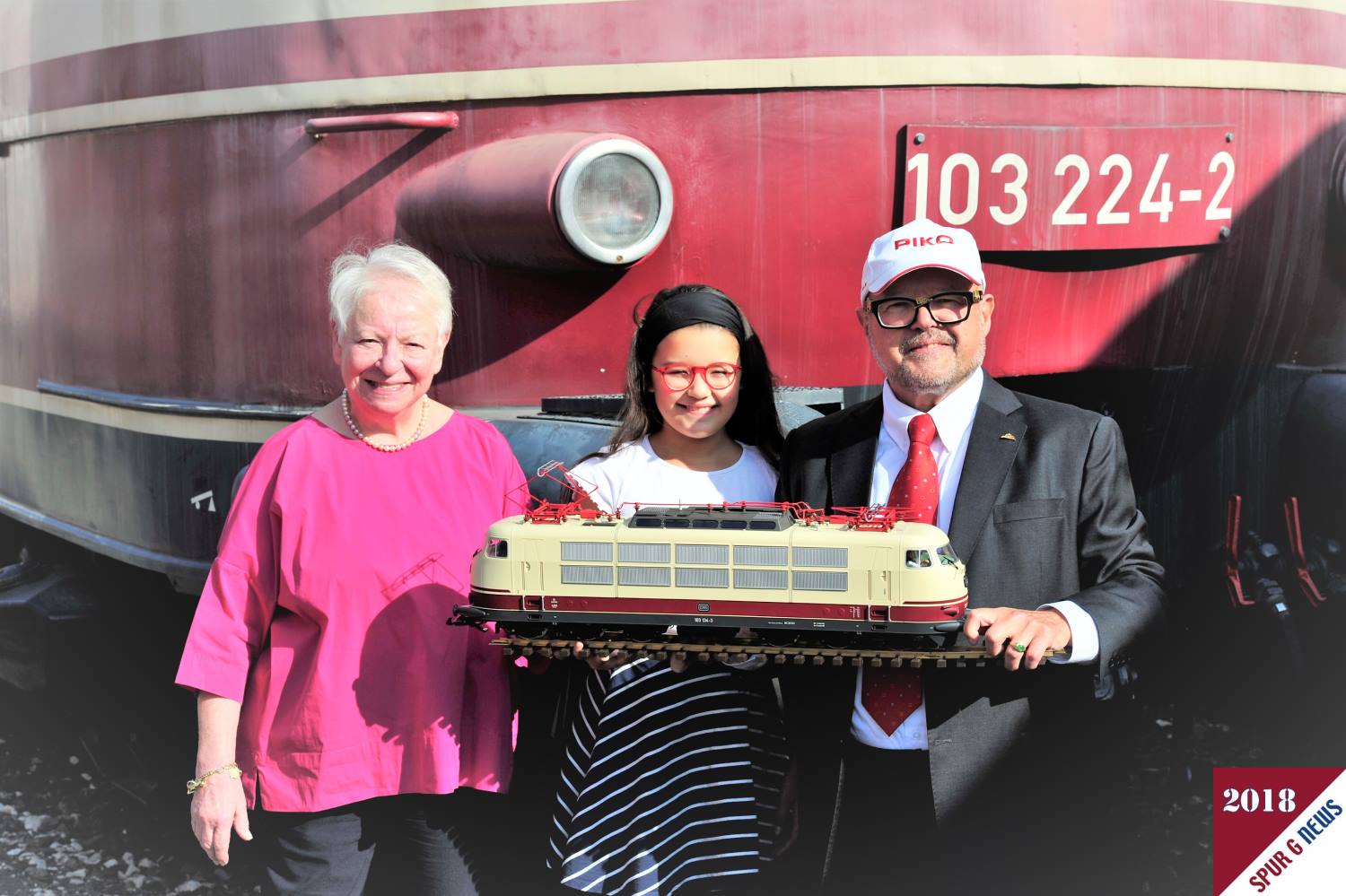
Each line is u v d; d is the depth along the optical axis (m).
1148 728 4.17
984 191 3.47
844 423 2.71
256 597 2.62
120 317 4.39
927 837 2.55
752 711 2.54
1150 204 3.62
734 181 3.47
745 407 2.79
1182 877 3.38
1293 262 4.00
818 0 3.39
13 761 4.78
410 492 2.61
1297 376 4.07
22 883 3.80
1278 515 4.17
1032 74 3.46
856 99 3.43
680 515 2.48
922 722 2.51
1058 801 2.53
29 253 4.97
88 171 4.46
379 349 2.52
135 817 4.24
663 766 2.47
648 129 3.46
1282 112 3.85
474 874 2.68
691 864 2.43
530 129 3.52
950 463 2.57
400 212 3.67
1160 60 3.59
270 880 2.66
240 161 3.90
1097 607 2.34
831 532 2.41
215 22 3.89
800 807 2.70
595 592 2.47
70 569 5.20
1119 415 4.05
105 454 4.57
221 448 4.06
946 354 2.48
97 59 4.30
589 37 3.46
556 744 3.07
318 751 2.53
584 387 3.61
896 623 2.34
